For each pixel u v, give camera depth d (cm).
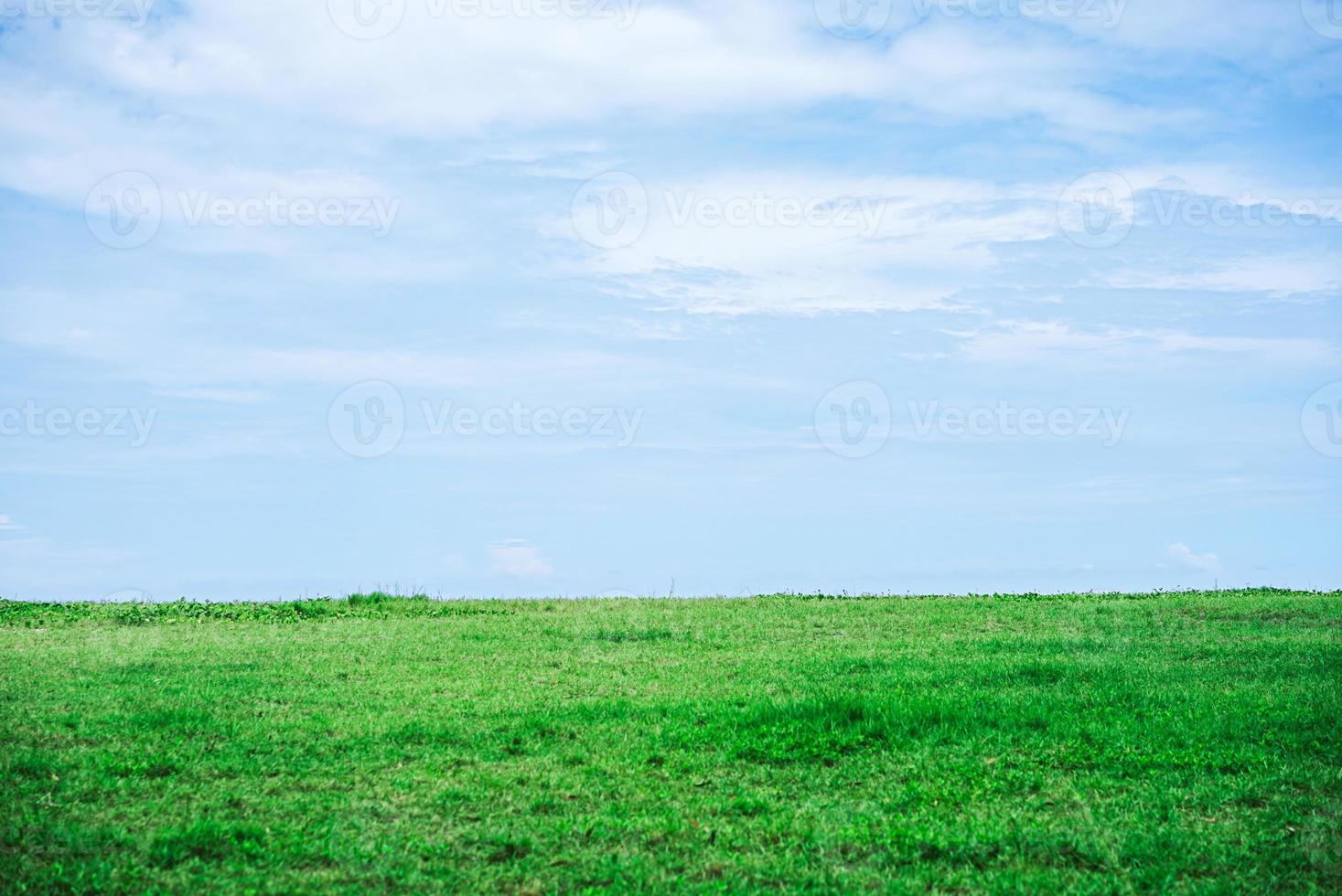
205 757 874
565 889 645
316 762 870
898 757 891
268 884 630
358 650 1409
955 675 1214
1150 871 660
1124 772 852
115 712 1014
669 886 641
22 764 823
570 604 1969
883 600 1991
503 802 784
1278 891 639
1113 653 1373
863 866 674
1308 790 802
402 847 695
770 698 1100
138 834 696
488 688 1159
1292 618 1673
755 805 775
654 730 974
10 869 630
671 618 1731
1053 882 647
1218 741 923
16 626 1658
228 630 1616
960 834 717
